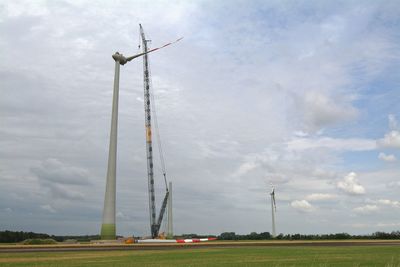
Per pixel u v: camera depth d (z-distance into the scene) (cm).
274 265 3803
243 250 7088
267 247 8462
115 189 12600
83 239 14788
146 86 16712
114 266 3756
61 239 15075
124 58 14275
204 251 6775
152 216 15838
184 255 5591
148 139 16300
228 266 3734
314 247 8262
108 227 12225
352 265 3784
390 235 17512
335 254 5656
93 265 3888
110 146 12925
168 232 16088
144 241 13350
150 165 16138
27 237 16588
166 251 6806
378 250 6769
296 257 5019
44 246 9619
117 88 13738
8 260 4641
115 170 12750
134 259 4778
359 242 11950
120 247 8894
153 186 16000
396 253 5831
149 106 16575
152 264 3988
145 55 16850
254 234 19500
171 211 16200
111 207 12381
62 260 4634
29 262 4316
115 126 13238
